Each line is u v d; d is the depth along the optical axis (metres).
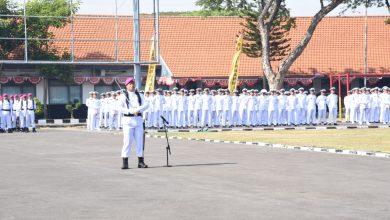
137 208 12.90
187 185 16.05
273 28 61.62
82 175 18.47
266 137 34.72
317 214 12.01
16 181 17.33
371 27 70.81
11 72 60.78
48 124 56.72
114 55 63.97
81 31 63.91
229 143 30.75
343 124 49.97
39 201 13.95
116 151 26.88
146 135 37.84
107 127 48.59
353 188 15.29
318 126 47.22
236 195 14.33
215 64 65.94
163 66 65.75
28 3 52.75
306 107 49.31
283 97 49.09
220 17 70.12
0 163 22.16
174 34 67.94
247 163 21.22
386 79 68.19
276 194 14.41
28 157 24.39
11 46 53.66
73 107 62.31
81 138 36.16
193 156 23.97
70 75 60.91
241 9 60.41
